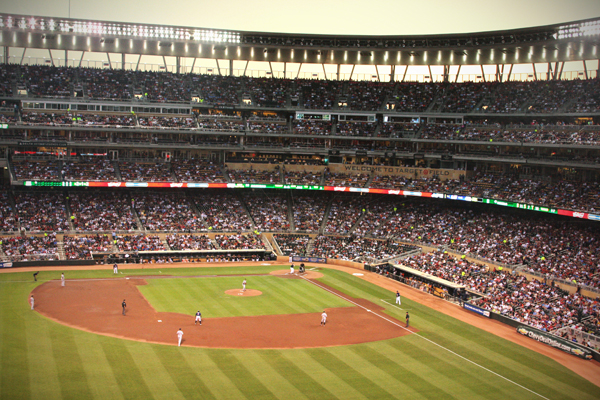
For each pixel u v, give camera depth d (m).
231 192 95.38
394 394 33.91
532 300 56.06
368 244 83.56
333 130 97.44
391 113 97.12
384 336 46.22
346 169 97.62
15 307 48.47
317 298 58.78
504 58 94.88
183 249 78.56
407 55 99.56
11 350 37.41
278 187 90.31
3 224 74.25
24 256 69.25
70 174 83.06
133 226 80.50
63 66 96.25
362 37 96.38
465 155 89.25
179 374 34.94
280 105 100.50
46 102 88.81
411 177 94.50
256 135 93.94
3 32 90.00
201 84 100.44
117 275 65.69
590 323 49.94
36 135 86.88
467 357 42.00
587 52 84.81
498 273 65.12
